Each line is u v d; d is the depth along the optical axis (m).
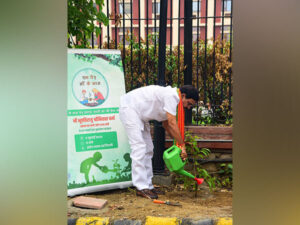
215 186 4.20
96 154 3.74
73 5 4.33
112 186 3.80
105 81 3.87
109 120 3.85
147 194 3.66
